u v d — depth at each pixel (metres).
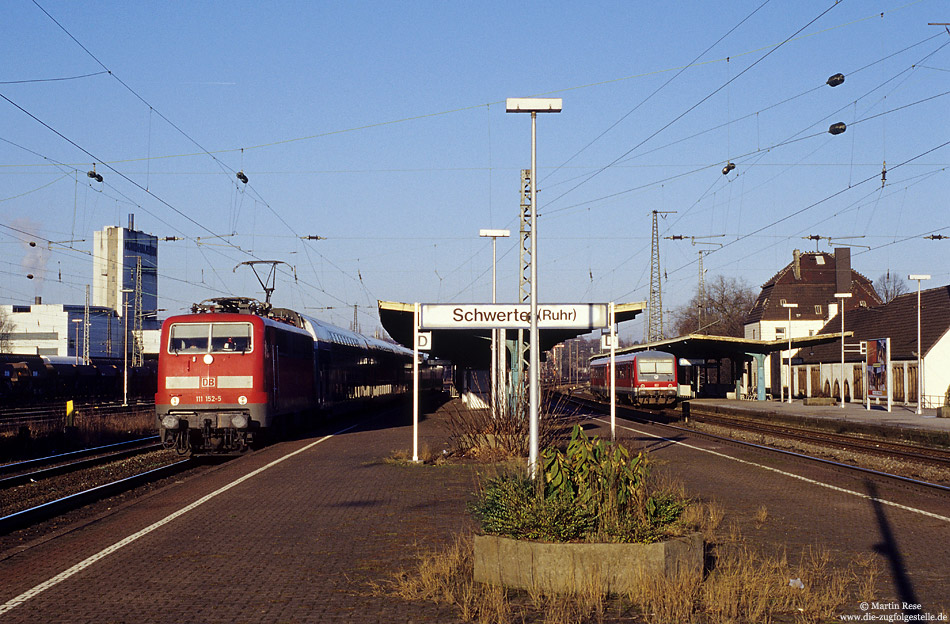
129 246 94.44
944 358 48.78
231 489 14.86
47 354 104.06
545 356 42.09
